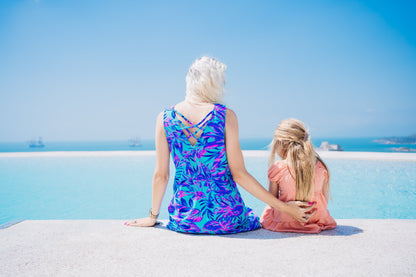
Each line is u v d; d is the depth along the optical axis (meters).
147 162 12.40
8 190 7.46
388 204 5.71
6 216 5.22
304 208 1.96
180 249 1.65
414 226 2.07
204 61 1.97
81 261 1.49
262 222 2.17
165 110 1.97
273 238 1.85
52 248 1.68
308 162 1.99
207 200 1.90
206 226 1.90
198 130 1.84
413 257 1.50
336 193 6.63
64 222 2.25
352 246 1.67
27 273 1.36
